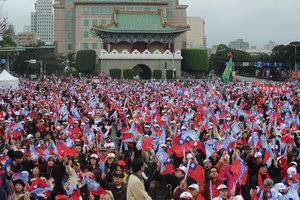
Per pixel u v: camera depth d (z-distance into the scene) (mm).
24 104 51156
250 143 26656
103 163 22016
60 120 41656
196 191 16609
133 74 158500
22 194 18125
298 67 175875
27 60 185000
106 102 55656
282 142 27547
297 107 54812
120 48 165875
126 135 29125
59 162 21312
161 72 158750
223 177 19266
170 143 26750
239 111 43438
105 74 160000
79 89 80250
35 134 32250
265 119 43719
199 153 25844
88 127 32781
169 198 21641
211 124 33281
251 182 20703
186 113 42188
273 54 195125
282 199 16984
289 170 19469
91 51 171250
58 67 198500
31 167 23062
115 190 17828
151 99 62031
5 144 26375
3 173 19594
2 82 80812
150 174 21875
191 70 172500
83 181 19234
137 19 164625
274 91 74312
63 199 16672
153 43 167125
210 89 78375
